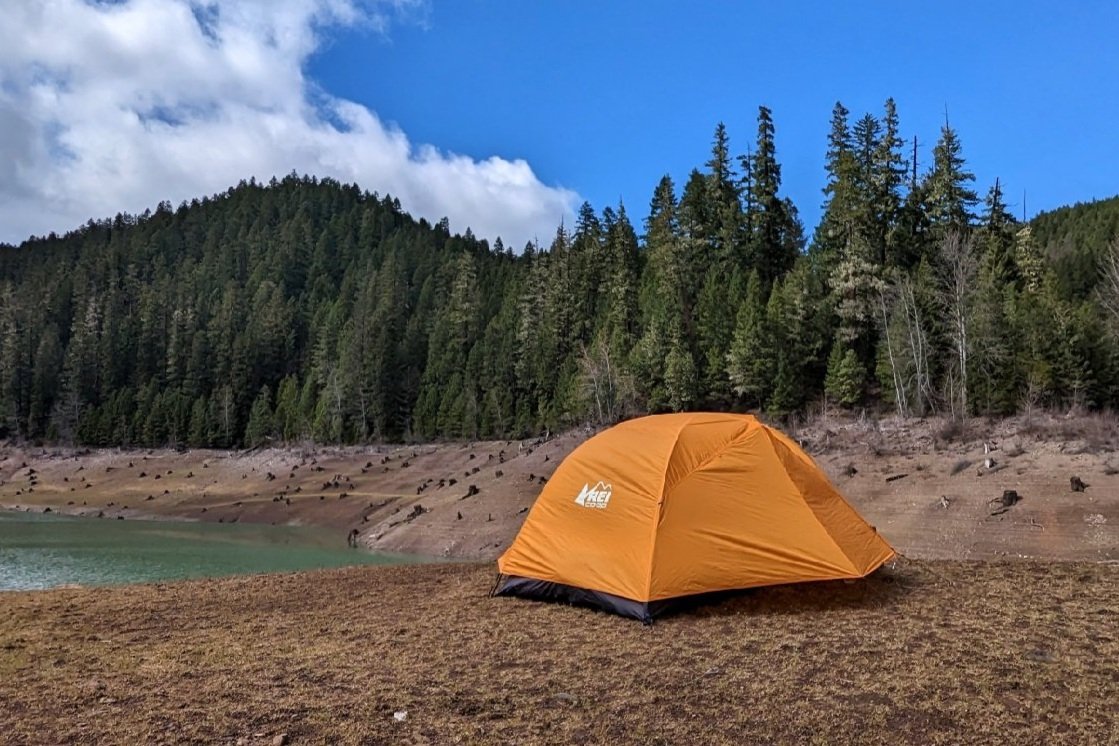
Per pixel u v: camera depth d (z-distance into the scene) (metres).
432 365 72.81
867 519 26.53
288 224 149.00
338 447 66.88
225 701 5.38
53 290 115.19
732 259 59.47
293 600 9.73
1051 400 37.28
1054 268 56.97
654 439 9.00
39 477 71.81
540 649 6.78
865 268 46.06
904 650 6.36
